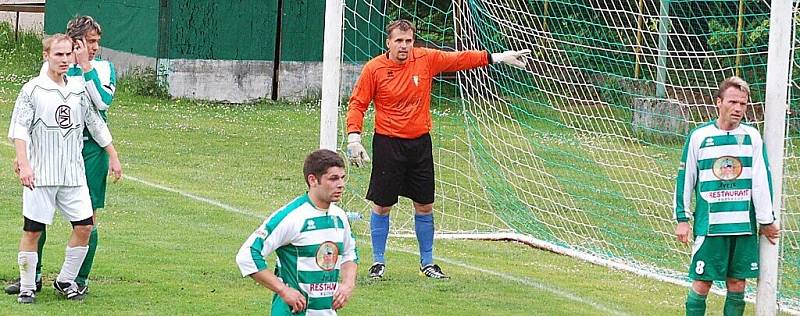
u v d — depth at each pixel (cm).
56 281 2564
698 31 5581
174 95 7850
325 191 1842
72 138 2481
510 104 5025
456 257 3391
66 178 2477
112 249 3141
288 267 1856
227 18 7925
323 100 3050
